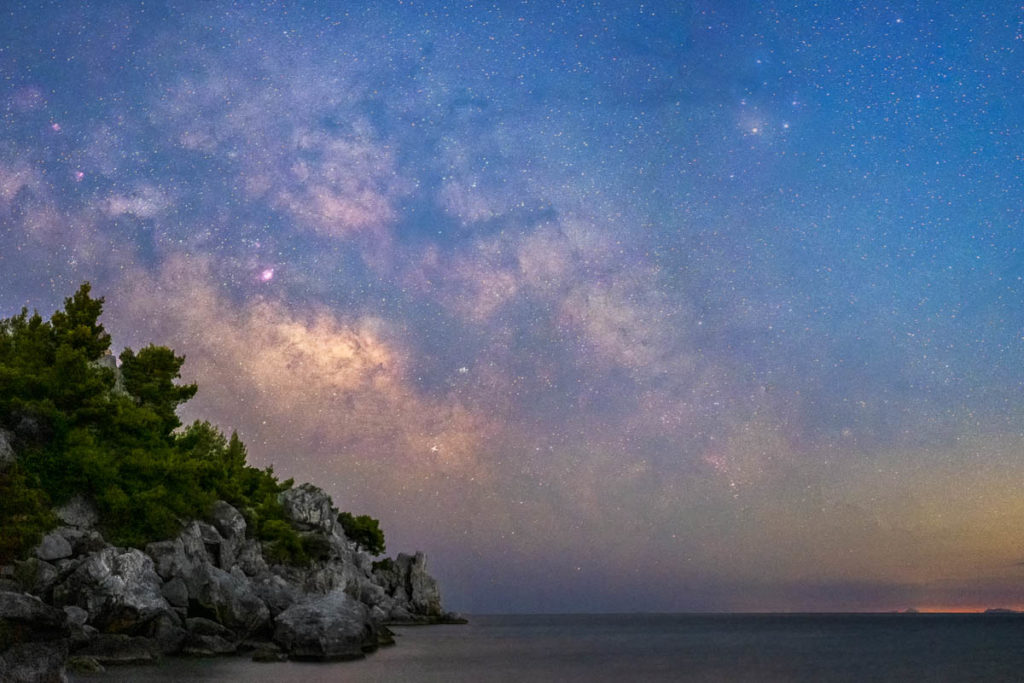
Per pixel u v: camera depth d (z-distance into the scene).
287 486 98.75
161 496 52.72
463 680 41.81
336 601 52.72
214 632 46.38
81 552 43.50
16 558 38.97
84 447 49.28
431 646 72.44
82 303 61.94
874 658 68.94
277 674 38.41
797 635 128.88
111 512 49.84
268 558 81.06
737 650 80.19
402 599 137.12
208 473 66.81
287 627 48.50
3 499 41.25
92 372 55.00
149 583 43.25
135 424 55.00
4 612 24.02
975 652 78.62
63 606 39.00
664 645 90.50
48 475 47.66
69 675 33.44
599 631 149.12
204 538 58.94
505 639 97.44
